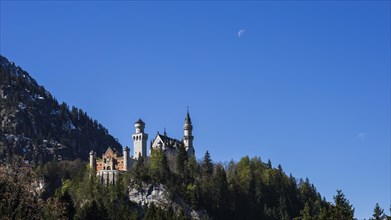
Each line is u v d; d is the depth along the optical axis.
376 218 145.00
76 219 174.62
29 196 134.00
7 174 134.38
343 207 144.00
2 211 125.88
